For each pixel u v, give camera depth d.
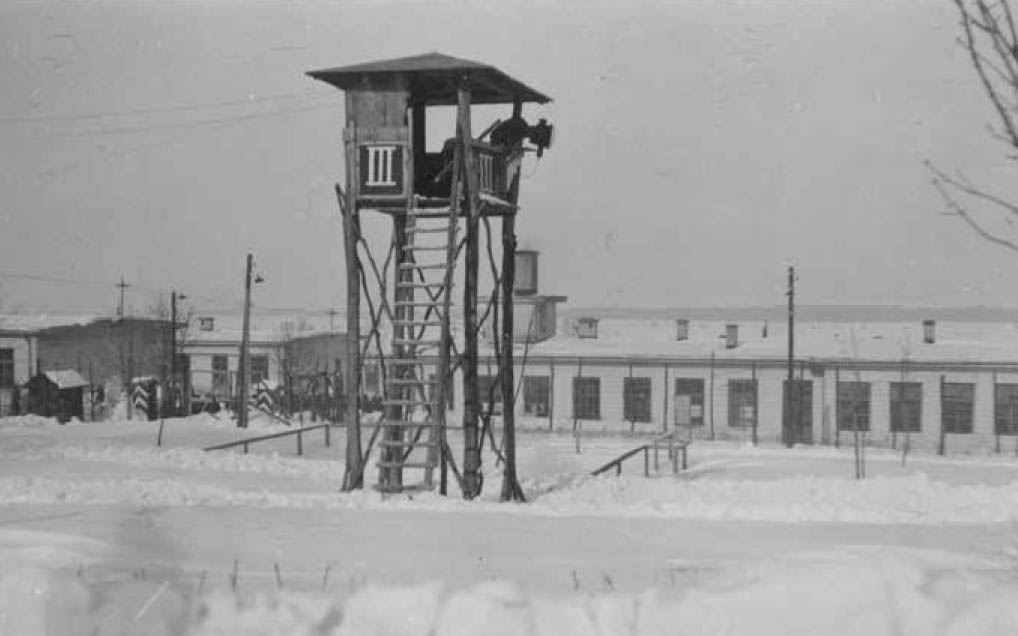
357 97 16.69
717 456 35.97
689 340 60.66
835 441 53.81
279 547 10.55
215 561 9.77
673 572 9.23
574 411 56.81
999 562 9.32
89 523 11.68
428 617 8.41
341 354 72.69
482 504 14.38
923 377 53.75
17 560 9.08
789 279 51.81
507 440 16.70
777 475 28.42
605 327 66.06
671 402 56.28
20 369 64.75
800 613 8.26
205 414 52.78
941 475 29.39
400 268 17.11
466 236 16.38
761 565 9.21
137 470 23.52
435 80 17.00
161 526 11.73
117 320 68.38
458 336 53.56
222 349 72.94
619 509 14.00
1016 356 53.38
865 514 13.66
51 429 42.06
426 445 16.30
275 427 45.66
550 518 12.96
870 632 8.06
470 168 16.28
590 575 9.18
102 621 8.40
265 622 8.43
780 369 55.06
